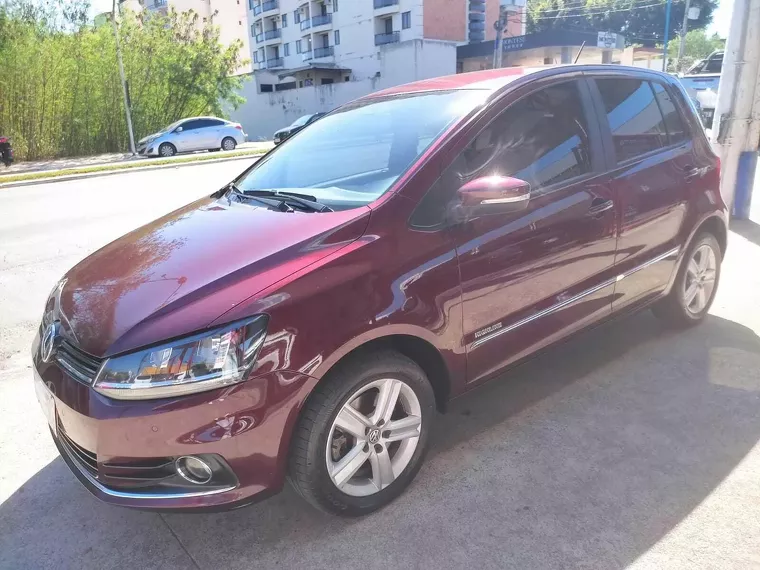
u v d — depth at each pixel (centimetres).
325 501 243
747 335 414
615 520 251
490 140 290
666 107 386
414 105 323
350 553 241
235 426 215
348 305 233
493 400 348
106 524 264
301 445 232
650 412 328
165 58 2936
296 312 223
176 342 212
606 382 361
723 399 337
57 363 236
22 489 288
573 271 314
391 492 264
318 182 307
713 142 720
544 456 295
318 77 5534
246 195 325
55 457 313
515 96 304
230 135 2578
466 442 309
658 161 363
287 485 285
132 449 215
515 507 261
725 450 293
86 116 2766
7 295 584
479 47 4253
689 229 385
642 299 369
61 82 2653
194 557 243
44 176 1669
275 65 6825
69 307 251
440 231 262
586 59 4372
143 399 212
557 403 341
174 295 228
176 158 2114
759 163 1121
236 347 213
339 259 237
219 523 261
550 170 308
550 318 310
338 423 239
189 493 222
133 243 294
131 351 214
